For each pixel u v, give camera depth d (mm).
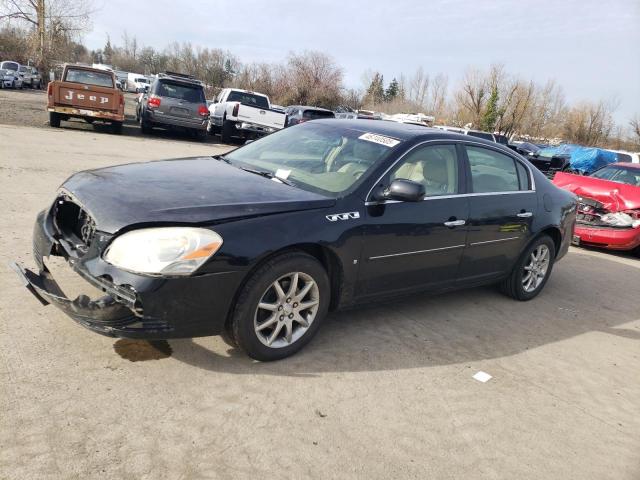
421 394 3416
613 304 5992
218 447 2646
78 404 2801
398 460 2762
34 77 36844
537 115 58719
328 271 3746
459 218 4426
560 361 4254
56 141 12555
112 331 2910
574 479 2842
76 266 3145
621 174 9352
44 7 36531
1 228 5332
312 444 2773
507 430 3186
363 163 4023
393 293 4188
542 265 5668
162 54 79688
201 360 3393
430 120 41406
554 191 5656
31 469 2330
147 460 2490
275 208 3395
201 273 3014
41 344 3295
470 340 4363
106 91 15281
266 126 18688
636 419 3549
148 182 3555
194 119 17375
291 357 3609
